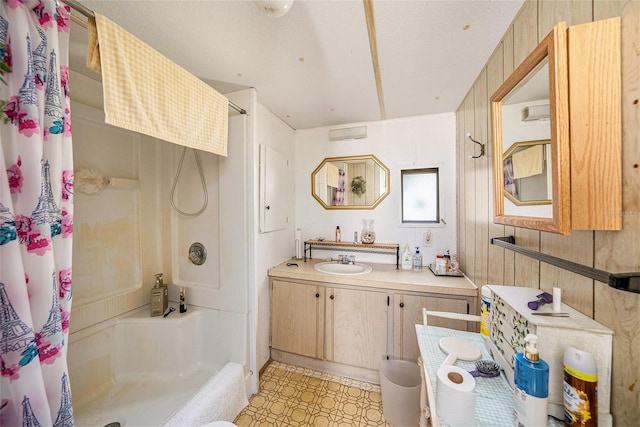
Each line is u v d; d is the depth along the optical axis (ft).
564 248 2.40
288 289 6.46
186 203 6.17
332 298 6.06
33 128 2.13
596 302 2.07
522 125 2.80
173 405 4.72
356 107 6.41
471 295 4.99
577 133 1.97
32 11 2.22
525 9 3.07
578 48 1.96
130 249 5.81
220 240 5.76
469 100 5.37
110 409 4.62
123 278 5.65
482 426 2.08
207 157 5.90
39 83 2.23
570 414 1.90
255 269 5.61
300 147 8.20
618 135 1.82
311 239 8.07
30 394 2.05
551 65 2.12
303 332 6.33
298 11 3.22
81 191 4.91
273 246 6.89
